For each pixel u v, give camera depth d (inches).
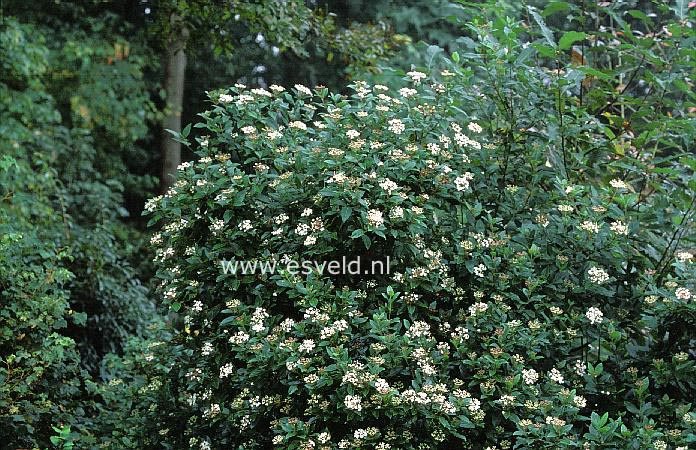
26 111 306.8
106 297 242.5
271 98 153.9
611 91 160.4
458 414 115.1
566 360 133.4
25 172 269.4
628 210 146.6
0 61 301.0
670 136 161.0
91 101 351.3
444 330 129.0
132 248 323.6
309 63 415.5
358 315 124.9
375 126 135.6
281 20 251.9
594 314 123.2
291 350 119.7
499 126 152.8
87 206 323.9
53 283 184.7
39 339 174.6
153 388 151.9
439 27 376.2
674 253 141.6
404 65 355.9
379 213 120.0
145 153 424.2
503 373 122.3
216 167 134.9
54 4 363.3
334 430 123.1
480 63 147.5
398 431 117.2
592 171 160.7
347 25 355.3
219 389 138.6
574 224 132.1
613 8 168.2
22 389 164.2
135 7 386.9
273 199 136.5
